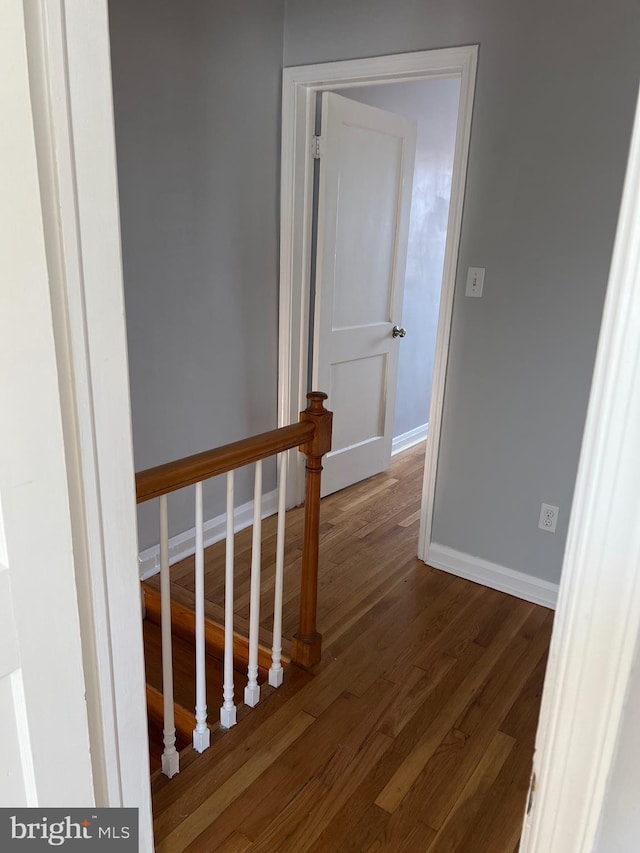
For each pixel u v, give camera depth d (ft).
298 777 5.56
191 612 7.77
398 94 11.60
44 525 2.87
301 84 8.91
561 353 7.54
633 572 1.94
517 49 7.08
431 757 5.81
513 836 5.06
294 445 5.91
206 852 4.86
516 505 8.27
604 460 1.91
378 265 11.16
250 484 10.16
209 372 9.00
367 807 5.29
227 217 8.73
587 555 2.01
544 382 7.73
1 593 2.74
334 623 7.79
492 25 7.20
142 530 8.45
